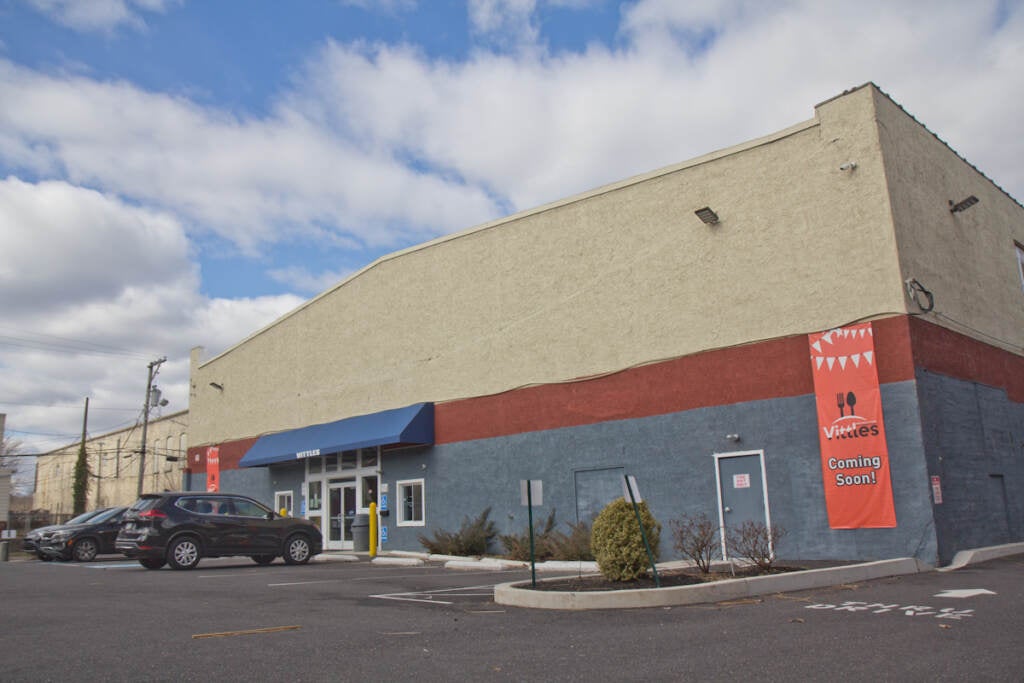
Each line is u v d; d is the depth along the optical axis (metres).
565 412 20.02
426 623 9.55
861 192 15.77
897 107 16.69
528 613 10.38
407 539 23.61
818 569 12.41
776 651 7.30
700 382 17.55
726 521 16.70
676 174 18.64
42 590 13.34
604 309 19.59
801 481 15.83
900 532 14.47
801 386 16.08
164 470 48.12
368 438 23.91
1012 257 21.77
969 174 19.72
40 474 74.75
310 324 29.28
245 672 6.75
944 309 16.72
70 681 6.42
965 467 16.05
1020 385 20.20
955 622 8.47
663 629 8.81
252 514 19.05
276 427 30.23
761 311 16.84
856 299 15.56
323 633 8.79
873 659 6.79
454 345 23.17
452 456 22.64
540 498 12.70
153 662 7.16
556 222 21.00
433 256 24.33
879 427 14.92
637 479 18.33
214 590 13.23
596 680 6.39
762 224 17.08
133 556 17.69
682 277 18.20
